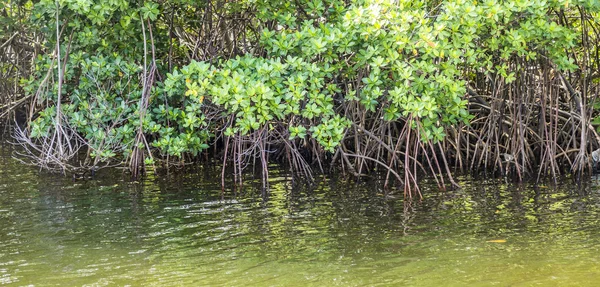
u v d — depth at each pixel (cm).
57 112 1033
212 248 665
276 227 747
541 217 771
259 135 985
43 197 915
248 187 991
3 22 1255
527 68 1084
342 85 1127
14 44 1566
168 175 1087
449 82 856
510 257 615
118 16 1037
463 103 873
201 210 836
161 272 591
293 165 1186
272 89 889
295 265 606
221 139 1307
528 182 1005
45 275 586
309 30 894
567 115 1147
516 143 1099
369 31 837
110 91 1121
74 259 632
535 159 1129
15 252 656
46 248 669
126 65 1052
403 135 1009
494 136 1155
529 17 874
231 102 860
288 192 951
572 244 652
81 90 1108
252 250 657
